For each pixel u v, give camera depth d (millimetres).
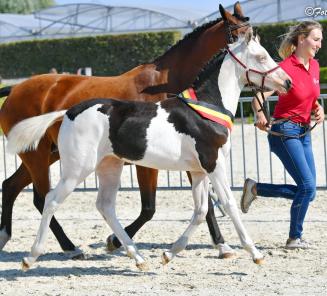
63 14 60906
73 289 10242
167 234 14297
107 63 54844
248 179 12422
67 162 10656
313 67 12398
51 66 56375
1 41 61625
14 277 11055
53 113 10805
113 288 10227
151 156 10562
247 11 49500
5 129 13102
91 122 10578
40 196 12641
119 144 10562
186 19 57031
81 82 12617
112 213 11266
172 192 19031
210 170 10594
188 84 12055
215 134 10516
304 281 10258
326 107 30047
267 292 9727
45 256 12594
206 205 11133
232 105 10953
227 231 14383
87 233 14602
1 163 23172
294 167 12117
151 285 10328
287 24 44094
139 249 13016
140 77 12266
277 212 16234
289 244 12453
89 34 59531
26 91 12820
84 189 16375
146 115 10570
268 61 10930
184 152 10625
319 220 15133
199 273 10992
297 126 12156
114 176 11305
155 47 53531
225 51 10938
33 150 12469
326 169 17156
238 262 11727
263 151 23906
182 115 10555
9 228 13039
